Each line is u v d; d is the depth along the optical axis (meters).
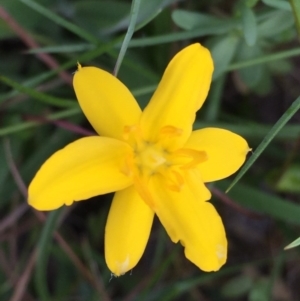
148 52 0.08
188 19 0.07
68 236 0.09
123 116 0.05
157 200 0.05
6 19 0.07
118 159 0.05
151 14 0.07
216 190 0.08
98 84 0.05
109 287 0.09
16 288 0.08
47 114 0.08
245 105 0.09
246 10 0.07
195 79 0.05
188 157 0.05
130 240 0.05
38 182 0.05
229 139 0.05
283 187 0.08
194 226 0.05
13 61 0.09
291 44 0.09
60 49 0.07
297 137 0.08
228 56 0.07
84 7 0.08
